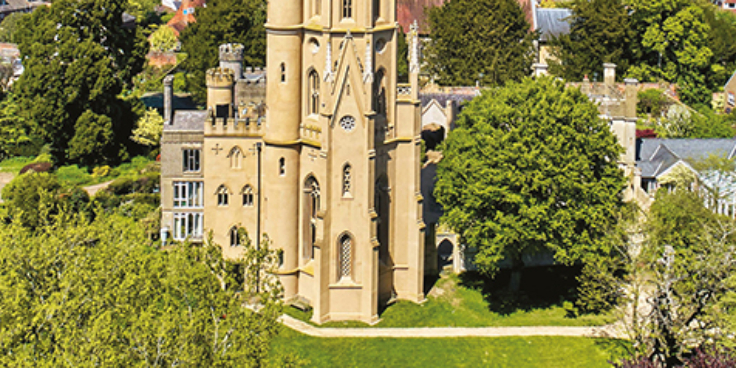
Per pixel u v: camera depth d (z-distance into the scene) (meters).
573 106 104.50
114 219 102.12
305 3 102.25
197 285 79.38
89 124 157.50
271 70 104.31
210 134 110.62
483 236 104.81
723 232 99.12
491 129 104.69
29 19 168.88
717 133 155.25
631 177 120.50
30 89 156.62
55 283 87.19
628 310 106.75
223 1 180.00
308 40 102.75
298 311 107.31
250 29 181.62
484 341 101.81
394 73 104.50
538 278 114.56
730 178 121.94
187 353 71.62
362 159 101.12
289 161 105.56
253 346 75.94
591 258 100.75
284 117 104.69
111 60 162.38
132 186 144.62
